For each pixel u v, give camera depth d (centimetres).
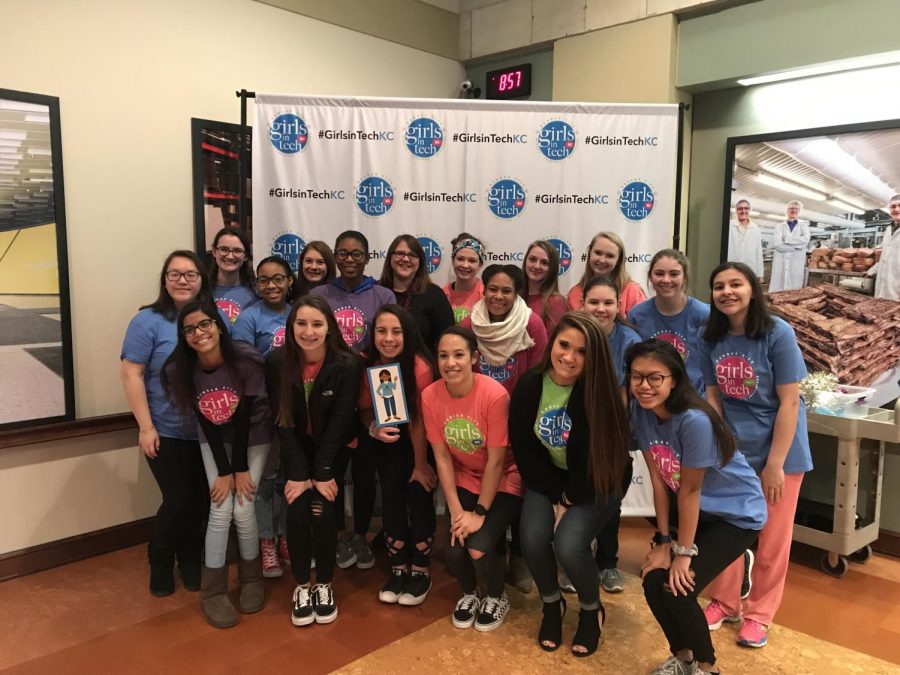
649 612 254
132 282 310
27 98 269
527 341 267
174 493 260
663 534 215
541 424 226
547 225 337
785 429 219
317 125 326
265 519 283
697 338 246
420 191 334
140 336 256
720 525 206
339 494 278
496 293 261
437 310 291
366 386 263
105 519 308
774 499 222
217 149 334
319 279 300
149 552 268
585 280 299
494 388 238
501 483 248
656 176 335
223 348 246
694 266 379
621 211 337
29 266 275
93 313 299
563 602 236
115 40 295
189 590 271
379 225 334
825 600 265
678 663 209
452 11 449
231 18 335
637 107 330
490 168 333
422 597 259
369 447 275
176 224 323
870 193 307
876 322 308
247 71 344
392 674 212
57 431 287
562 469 237
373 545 312
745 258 353
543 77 424
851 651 228
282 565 295
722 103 361
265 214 328
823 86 324
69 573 287
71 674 212
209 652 225
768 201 341
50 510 291
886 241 303
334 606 247
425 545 259
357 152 329
